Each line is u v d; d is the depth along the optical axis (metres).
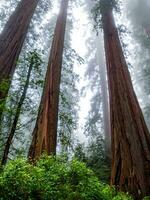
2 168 5.02
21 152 9.16
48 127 8.79
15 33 11.18
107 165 13.53
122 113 9.89
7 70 10.19
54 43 11.75
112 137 9.72
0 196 4.22
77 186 5.02
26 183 4.43
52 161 5.40
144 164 8.87
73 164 5.30
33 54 9.86
